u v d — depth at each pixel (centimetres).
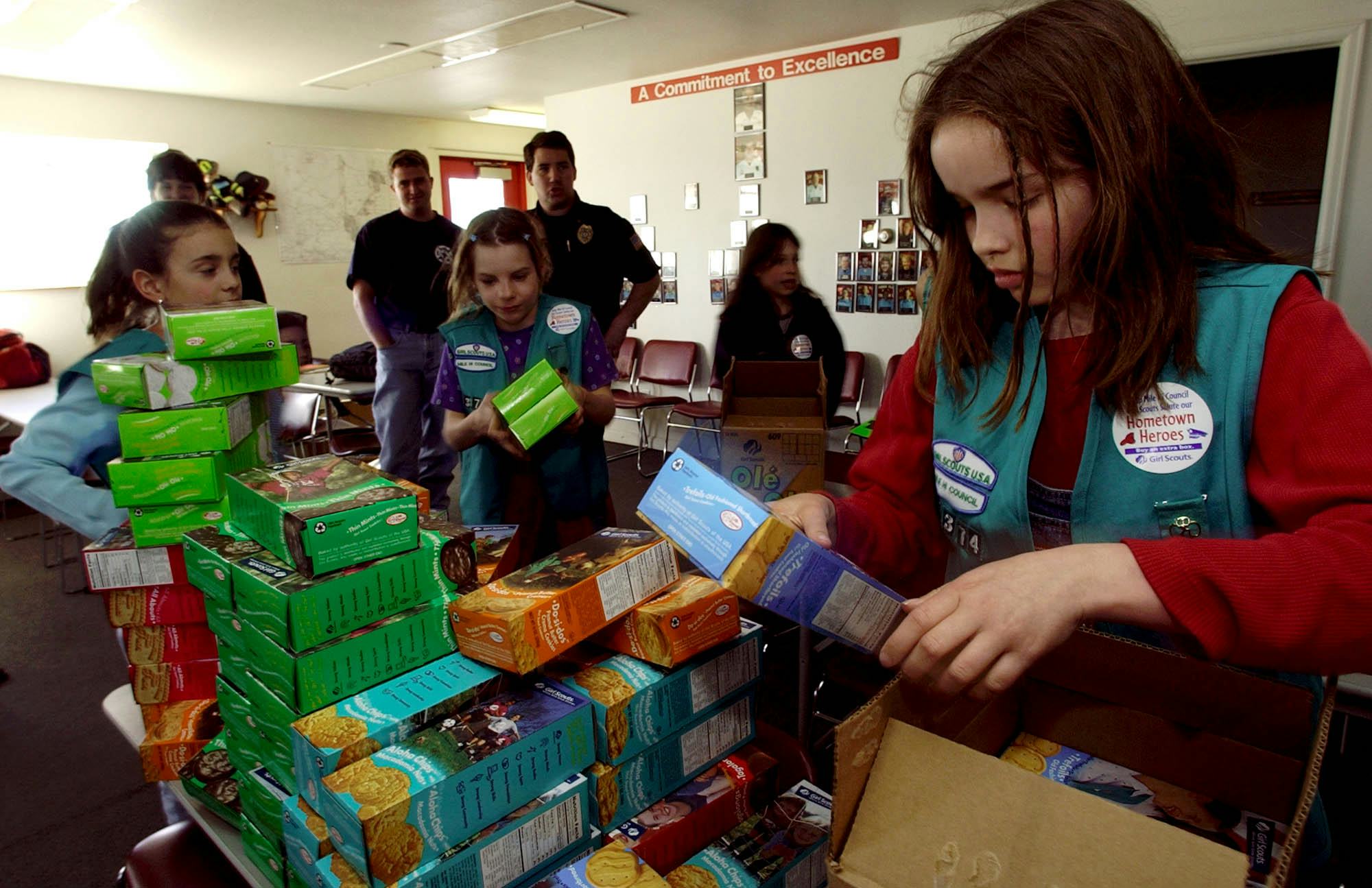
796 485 190
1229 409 63
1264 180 445
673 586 99
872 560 89
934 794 51
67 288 568
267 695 89
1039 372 73
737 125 526
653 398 544
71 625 351
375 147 723
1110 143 58
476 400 187
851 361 491
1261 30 350
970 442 81
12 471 121
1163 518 68
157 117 595
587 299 346
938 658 53
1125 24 60
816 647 198
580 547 101
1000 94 60
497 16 403
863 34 457
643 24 425
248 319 113
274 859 90
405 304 401
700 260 568
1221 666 62
